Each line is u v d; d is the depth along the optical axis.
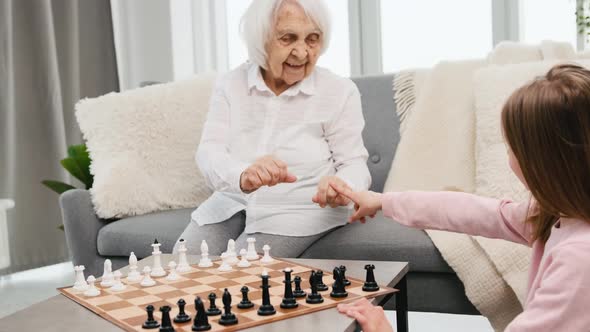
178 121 2.42
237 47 4.05
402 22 3.62
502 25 3.38
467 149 2.12
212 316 1.07
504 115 1.02
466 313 1.75
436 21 3.54
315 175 1.86
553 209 0.99
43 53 3.51
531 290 1.00
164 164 2.37
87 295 1.23
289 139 1.88
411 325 2.37
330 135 1.93
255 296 1.19
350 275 1.32
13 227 3.43
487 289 1.66
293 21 1.78
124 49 4.11
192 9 4.06
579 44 3.20
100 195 2.21
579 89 0.95
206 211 1.92
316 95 1.91
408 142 2.21
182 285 1.29
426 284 1.77
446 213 1.34
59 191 3.06
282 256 1.74
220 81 1.99
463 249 1.70
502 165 1.90
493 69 2.09
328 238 1.84
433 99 2.25
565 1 3.26
